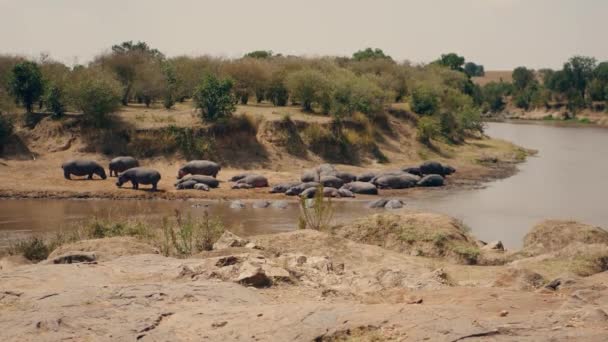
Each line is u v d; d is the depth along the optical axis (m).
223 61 57.22
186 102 53.88
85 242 16.92
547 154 59.56
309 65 60.19
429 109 56.19
